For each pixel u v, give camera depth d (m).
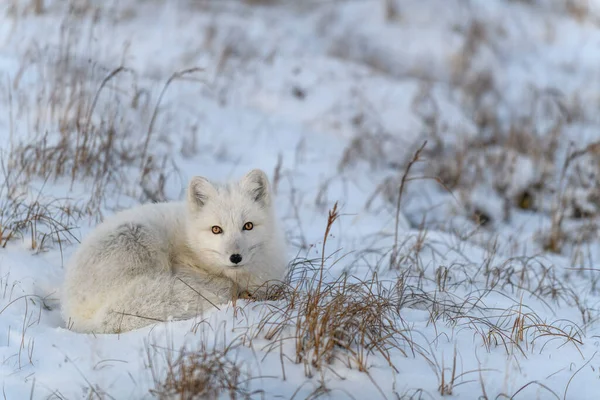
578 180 16.72
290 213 13.62
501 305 9.43
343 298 7.90
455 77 23.00
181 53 20.45
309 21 26.97
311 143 17.55
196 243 8.83
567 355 7.79
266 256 9.02
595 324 9.31
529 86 21.62
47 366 7.05
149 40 21.08
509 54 25.72
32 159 12.26
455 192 16.09
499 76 23.45
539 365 7.46
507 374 7.03
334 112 19.06
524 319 8.75
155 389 6.51
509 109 21.83
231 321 7.69
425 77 23.27
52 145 13.30
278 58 21.78
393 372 6.93
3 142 13.09
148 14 23.95
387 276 10.45
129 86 17.09
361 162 17.16
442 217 15.15
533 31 27.80
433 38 24.22
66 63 15.67
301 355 7.03
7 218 10.33
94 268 8.20
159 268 8.59
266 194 8.98
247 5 27.95
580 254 12.92
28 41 18.88
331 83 20.52
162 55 20.09
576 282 11.64
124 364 7.01
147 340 7.38
